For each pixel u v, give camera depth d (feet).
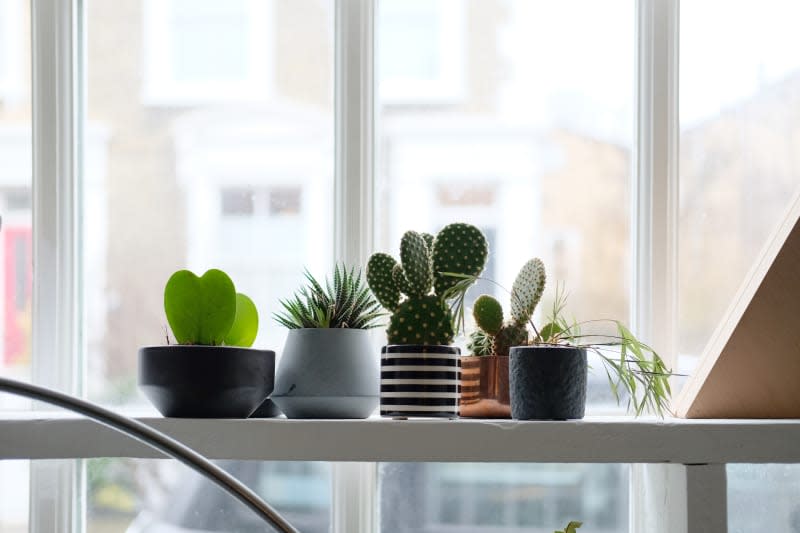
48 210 5.47
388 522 5.50
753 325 4.58
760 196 5.53
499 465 5.52
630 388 4.80
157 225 5.62
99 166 5.63
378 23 5.61
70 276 5.51
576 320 5.50
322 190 5.60
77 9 5.60
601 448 4.44
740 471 5.31
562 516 5.50
